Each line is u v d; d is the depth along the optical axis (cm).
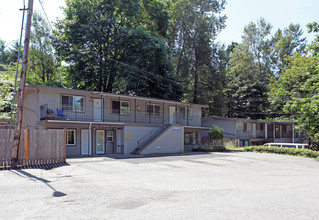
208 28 4209
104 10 3419
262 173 1452
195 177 1247
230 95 5406
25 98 2500
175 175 1295
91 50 3491
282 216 637
